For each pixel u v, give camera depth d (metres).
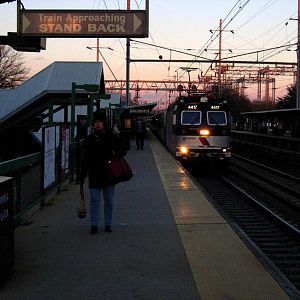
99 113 7.55
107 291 5.05
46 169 9.90
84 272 5.67
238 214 11.95
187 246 6.89
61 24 12.38
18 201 7.88
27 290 5.06
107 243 7.04
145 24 12.41
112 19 12.38
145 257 6.32
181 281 5.38
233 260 6.21
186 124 22.16
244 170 23.69
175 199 11.15
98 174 7.52
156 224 8.40
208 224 8.41
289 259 7.79
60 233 7.66
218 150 22.14
